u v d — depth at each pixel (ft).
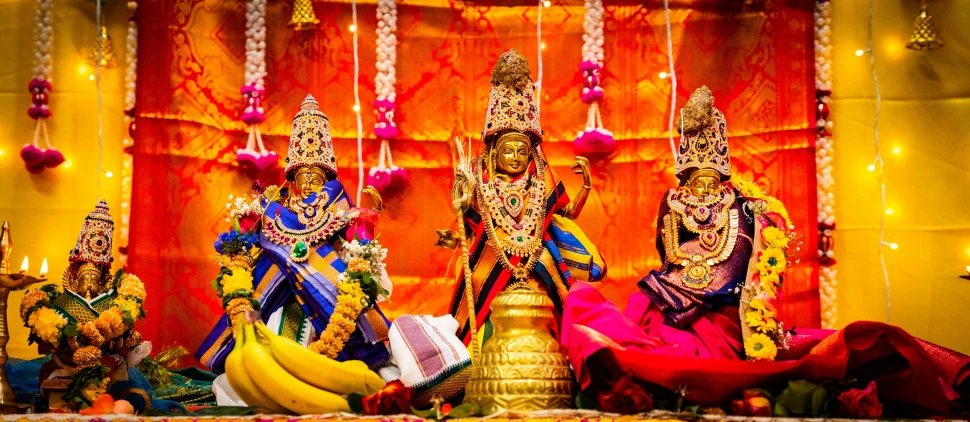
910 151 19.12
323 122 16.14
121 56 19.79
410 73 19.76
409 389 12.55
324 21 19.79
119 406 12.55
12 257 19.24
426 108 19.70
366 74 19.74
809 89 18.76
